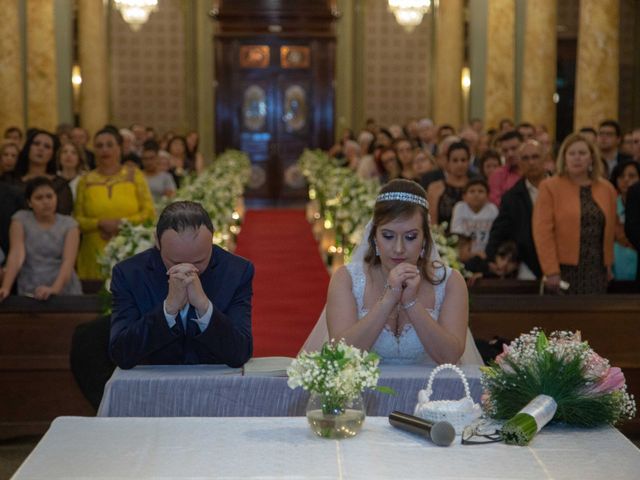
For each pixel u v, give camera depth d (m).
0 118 15.95
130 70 25.00
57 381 6.47
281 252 16.31
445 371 4.08
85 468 2.98
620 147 12.15
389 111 25.17
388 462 3.03
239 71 24.55
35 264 7.15
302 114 24.69
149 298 4.25
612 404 3.39
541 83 16.30
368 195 10.80
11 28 15.93
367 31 25.03
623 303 6.55
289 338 9.69
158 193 12.61
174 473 2.94
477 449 3.17
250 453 3.11
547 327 6.55
